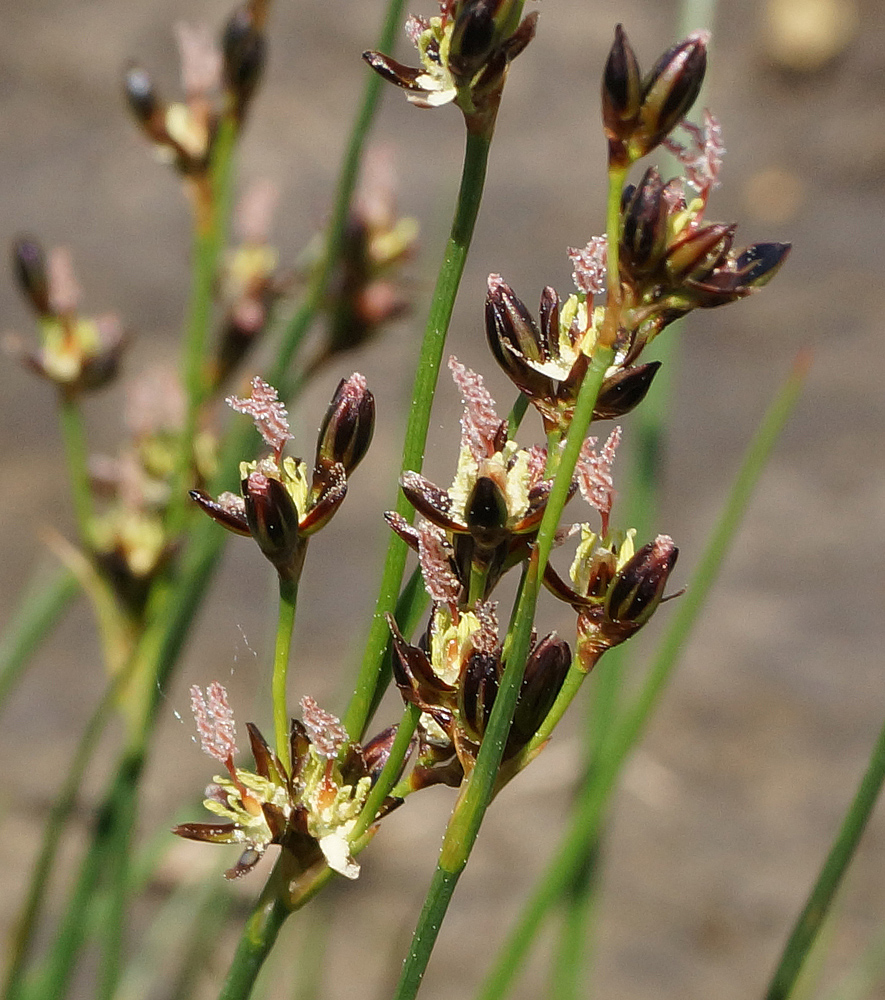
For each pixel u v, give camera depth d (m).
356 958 0.41
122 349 0.25
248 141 0.92
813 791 0.49
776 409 0.20
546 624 0.53
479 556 0.16
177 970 0.37
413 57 0.92
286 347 0.23
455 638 0.16
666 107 0.15
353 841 0.16
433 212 0.82
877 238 0.85
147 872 0.29
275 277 0.26
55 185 0.86
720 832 0.47
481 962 0.41
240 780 0.16
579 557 0.16
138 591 0.24
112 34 1.02
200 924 0.30
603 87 0.15
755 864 0.46
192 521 0.24
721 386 0.72
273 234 0.79
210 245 0.23
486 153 0.16
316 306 0.23
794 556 0.60
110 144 0.91
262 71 0.23
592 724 0.23
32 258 0.24
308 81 0.99
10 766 0.47
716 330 0.77
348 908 0.43
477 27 0.15
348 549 0.60
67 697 0.52
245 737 0.40
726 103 1.00
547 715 0.16
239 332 0.25
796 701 0.53
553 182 0.91
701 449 0.67
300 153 0.91
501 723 0.15
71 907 0.24
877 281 0.81
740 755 0.50
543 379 0.16
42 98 0.96
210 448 0.25
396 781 0.16
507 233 0.85
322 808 0.16
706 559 0.20
